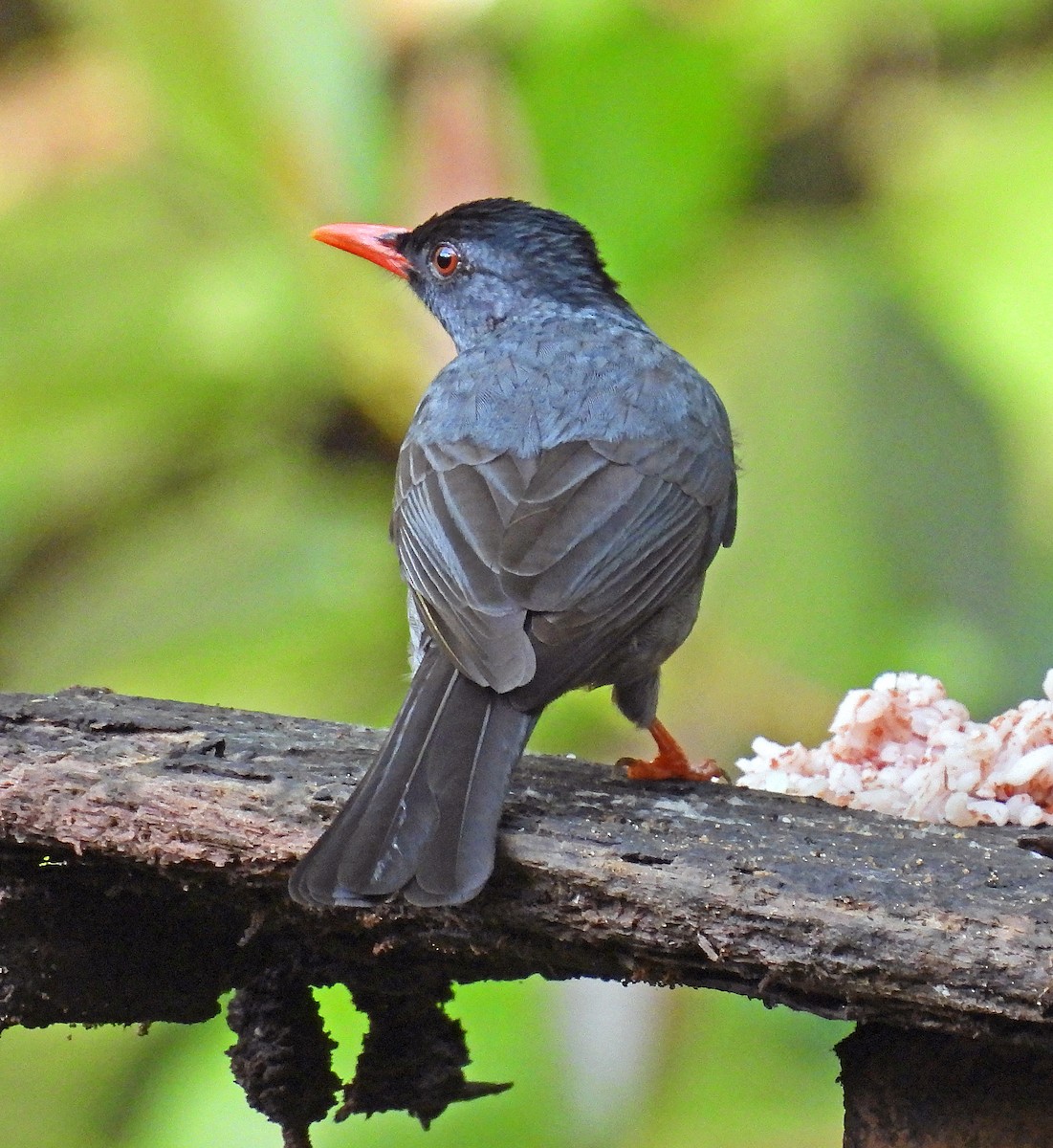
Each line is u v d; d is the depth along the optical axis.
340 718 11.77
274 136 12.77
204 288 12.78
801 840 6.98
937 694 8.76
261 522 12.54
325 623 12.06
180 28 12.77
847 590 11.71
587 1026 10.48
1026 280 12.27
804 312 12.38
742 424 12.16
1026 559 11.91
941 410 12.10
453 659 7.46
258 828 7.19
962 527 11.88
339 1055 9.47
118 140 13.15
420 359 12.75
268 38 12.70
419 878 6.59
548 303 10.70
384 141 12.81
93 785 7.40
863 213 13.10
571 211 12.82
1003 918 6.35
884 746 8.73
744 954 6.55
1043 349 12.09
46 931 7.61
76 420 12.73
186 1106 10.59
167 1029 11.28
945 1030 6.38
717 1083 10.52
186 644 12.01
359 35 12.68
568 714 11.77
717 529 9.35
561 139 12.77
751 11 12.79
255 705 11.74
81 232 12.88
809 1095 10.48
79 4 13.14
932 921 6.36
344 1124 10.34
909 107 13.18
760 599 11.78
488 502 8.42
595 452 8.81
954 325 12.20
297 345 12.73
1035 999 6.18
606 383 9.23
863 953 6.39
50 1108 11.15
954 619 11.75
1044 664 11.78
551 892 6.86
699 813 7.31
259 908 7.39
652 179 12.78
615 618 7.95
